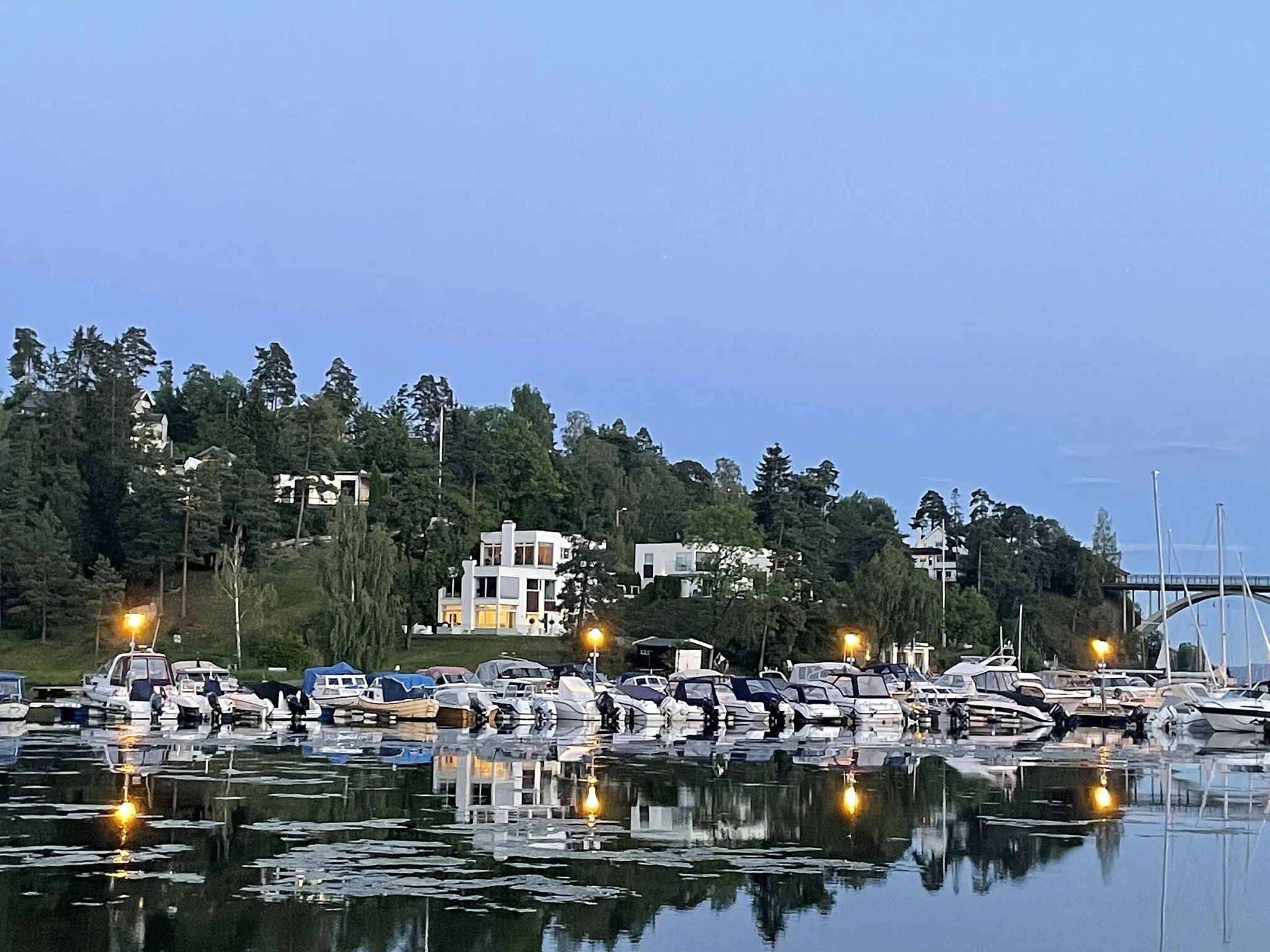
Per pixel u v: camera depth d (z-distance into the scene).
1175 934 22.28
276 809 32.03
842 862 27.17
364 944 19.88
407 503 131.75
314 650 106.50
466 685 71.94
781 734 65.75
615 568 147.12
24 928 20.28
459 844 27.64
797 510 164.25
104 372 162.50
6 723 64.81
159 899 22.19
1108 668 155.75
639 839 28.86
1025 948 21.16
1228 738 68.56
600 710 70.56
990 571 181.25
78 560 138.12
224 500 136.62
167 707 67.31
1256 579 154.75
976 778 42.78
